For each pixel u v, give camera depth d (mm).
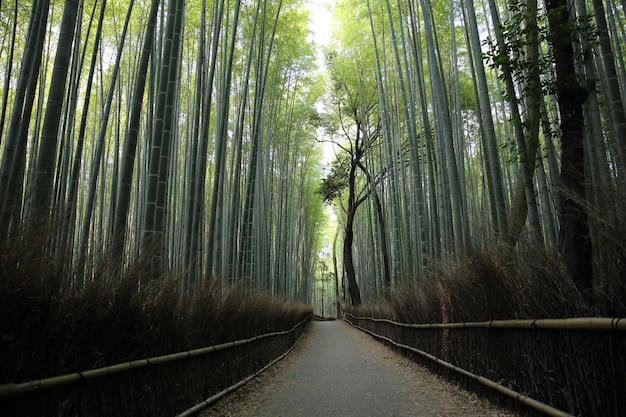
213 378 4152
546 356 2809
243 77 10930
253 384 5395
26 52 4078
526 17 3893
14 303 1744
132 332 2650
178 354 3205
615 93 3922
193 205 5996
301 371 6539
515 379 3324
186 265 5730
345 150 18688
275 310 7934
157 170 4398
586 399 2398
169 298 3244
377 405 4117
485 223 5805
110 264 2645
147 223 4219
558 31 3461
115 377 2463
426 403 4090
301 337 12852
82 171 12133
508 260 3676
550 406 2756
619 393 2139
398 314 8039
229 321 4754
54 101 3061
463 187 8953
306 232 23766
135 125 4129
